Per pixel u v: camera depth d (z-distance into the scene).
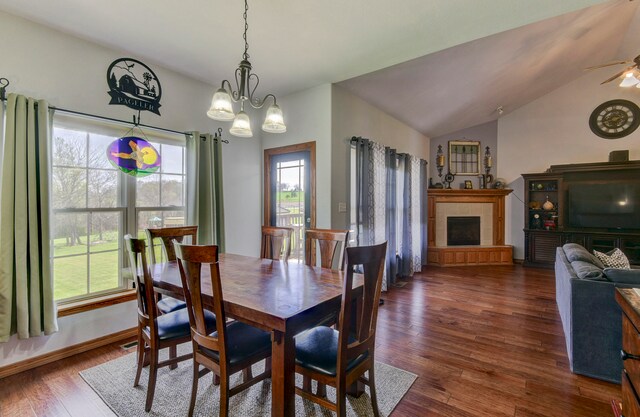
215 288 1.49
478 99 5.13
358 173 3.92
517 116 6.43
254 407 1.88
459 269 5.88
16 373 2.25
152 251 2.65
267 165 4.23
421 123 5.68
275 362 1.45
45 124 2.32
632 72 3.36
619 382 2.13
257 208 4.21
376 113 4.60
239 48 2.84
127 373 2.26
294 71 3.36
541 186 6.09
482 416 1.81
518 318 3.38
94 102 2.68
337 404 1.46
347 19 2.45
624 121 5.54
